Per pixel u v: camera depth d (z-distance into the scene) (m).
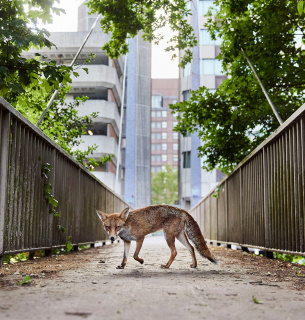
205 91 12.62
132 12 11.41
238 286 4.27
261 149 8.41
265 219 8.05
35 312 2.83
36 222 7.37
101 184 13.97
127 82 53.59
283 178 6.98
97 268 6.06
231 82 12.57
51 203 8.11
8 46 6.16
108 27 11.61
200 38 47.88
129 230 6.10
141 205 52.12
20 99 7.29
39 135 7.23
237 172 10.96
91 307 3.01
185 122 12.55
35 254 8.12
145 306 3.07
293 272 5.80
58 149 8.39
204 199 18.06
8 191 5.98
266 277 5.16
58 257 8.21
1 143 5.61
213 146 12.62
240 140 12.50
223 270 5.95
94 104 37.00
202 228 19.17
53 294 3.60
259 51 11.64
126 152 52.41
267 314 2.88
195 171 47.75
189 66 49.28
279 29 11.27
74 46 35.84
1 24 5.94
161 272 5.57
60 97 12.06
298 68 11.56
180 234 6.36
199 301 3.32
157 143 124.94
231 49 11.97
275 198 7.54
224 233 12.92
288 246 6.74
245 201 9.94
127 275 5.16
